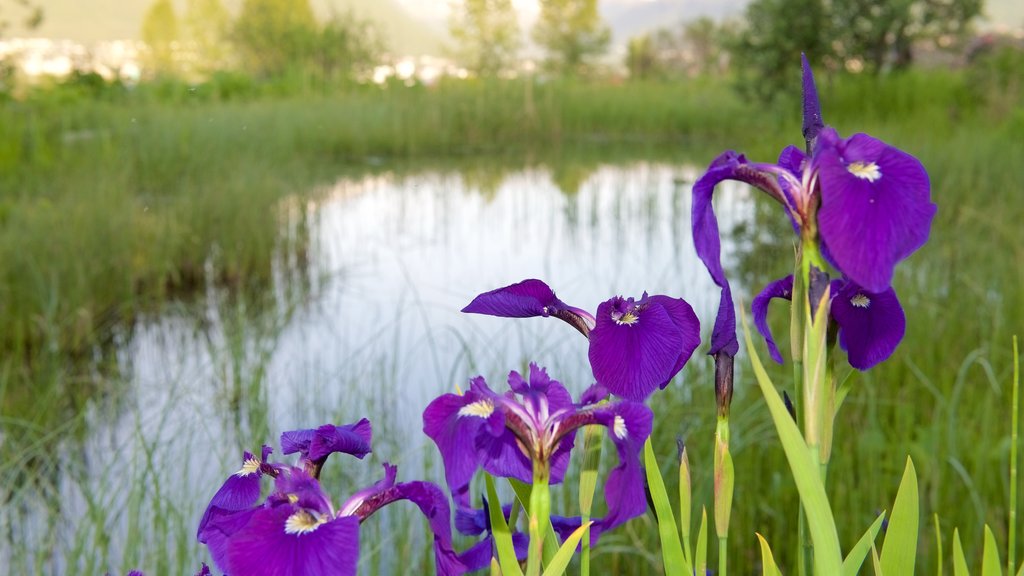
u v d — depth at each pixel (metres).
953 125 15.66
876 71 18.62
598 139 22.94
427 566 4.01
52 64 19.02
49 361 6.39
